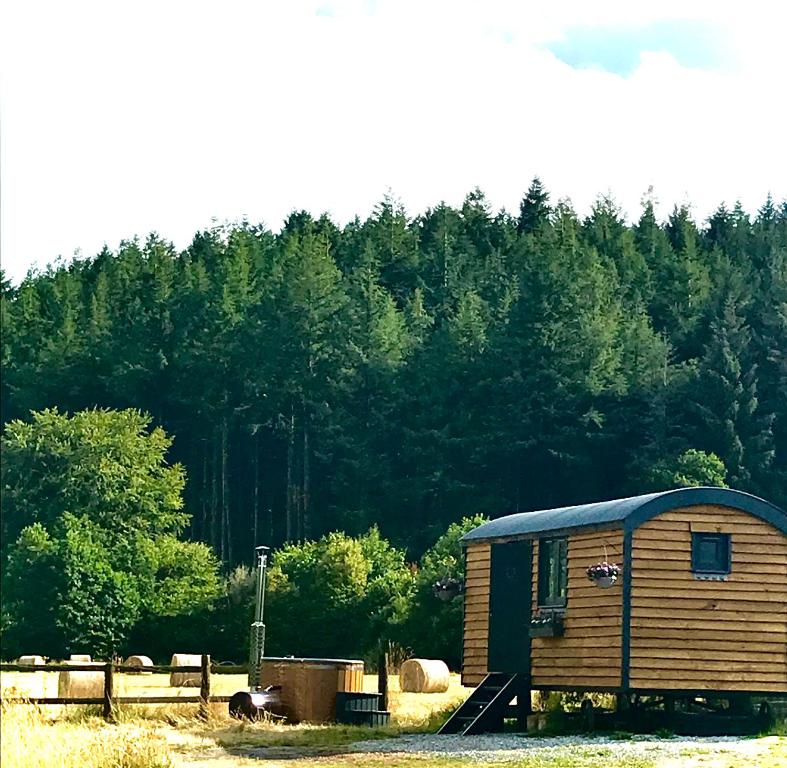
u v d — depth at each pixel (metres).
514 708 29.28
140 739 21.48
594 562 27.97
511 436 92.44
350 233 139.12
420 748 25.05
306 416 100.50
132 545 80.12
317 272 107.56
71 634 68.38
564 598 28.72
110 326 106.00
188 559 80.44
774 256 113.19
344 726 28.91
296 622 69.19
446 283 124.56
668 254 127.00
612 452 91.25
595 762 22.47
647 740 25.95
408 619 60.06
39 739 19.55
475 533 31.97
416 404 98.44
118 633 70.25
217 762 22.94
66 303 112.38
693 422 89.69
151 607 74.44
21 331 106.56
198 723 28.30
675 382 91.44
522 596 29.98
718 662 27.23
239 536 98.88
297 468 100.38
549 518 29.98
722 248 132.75
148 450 87.50
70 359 102.38
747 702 28.36
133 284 116.94
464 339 98.12
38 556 69.00
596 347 94.75
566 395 92.69
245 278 113.00
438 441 94.38
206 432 101.12
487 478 93.56
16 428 86.00
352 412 100.31
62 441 84.81
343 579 68.94
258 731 27.56
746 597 27.59
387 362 100.50
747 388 89.31
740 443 86.00
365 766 22.45
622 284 117.06
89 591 69.38
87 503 83.06
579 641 28.05
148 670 28.70
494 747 25.05
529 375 94.06
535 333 94.88
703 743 25.09
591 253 118.12
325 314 103.44
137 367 100.00
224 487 97.06
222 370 101.38
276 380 101.06
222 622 72.56
